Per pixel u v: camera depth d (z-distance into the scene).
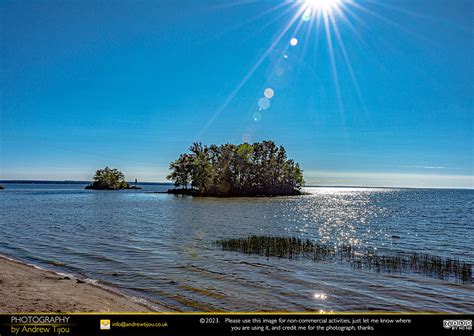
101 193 149.38
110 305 10.54
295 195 151.88
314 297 12.67
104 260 18.61
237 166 121.81
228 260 18.80
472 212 64.62
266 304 11.84
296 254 20.53
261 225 38.91
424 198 151.00
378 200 125.50
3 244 23.86
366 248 24.33
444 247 25.39
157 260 18.66
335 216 53.62
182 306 11.45
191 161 129.38
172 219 43.47
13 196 115.69
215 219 44.28
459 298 12.75
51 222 38.81
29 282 12.40
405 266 17.69
